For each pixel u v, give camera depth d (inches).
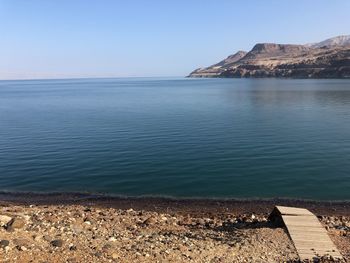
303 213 533.6
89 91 5979.3
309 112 2295.8
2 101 3900.1
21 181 947.3
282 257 421.4
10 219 497.7
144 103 3198.8
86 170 1027.3
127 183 917.2
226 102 3107.8
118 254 407.5
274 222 556.1
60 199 818.2
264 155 1162.0
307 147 1269.7
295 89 4628.4
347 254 433.7
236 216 682.8
